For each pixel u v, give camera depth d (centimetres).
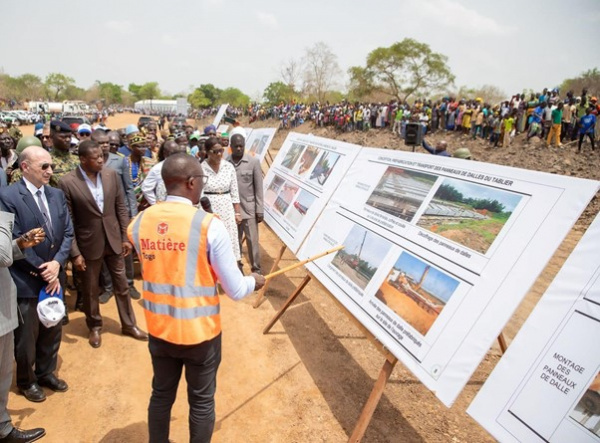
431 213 267
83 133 673
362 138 2181
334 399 324
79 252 348
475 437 286
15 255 241
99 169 351
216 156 448
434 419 305
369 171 365
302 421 298
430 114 1877
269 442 277
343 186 393
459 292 220
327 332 432
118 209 378
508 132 1433
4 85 7525
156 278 209
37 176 291
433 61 3694
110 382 335
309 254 384
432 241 254
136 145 548
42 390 310
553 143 1327
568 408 160
